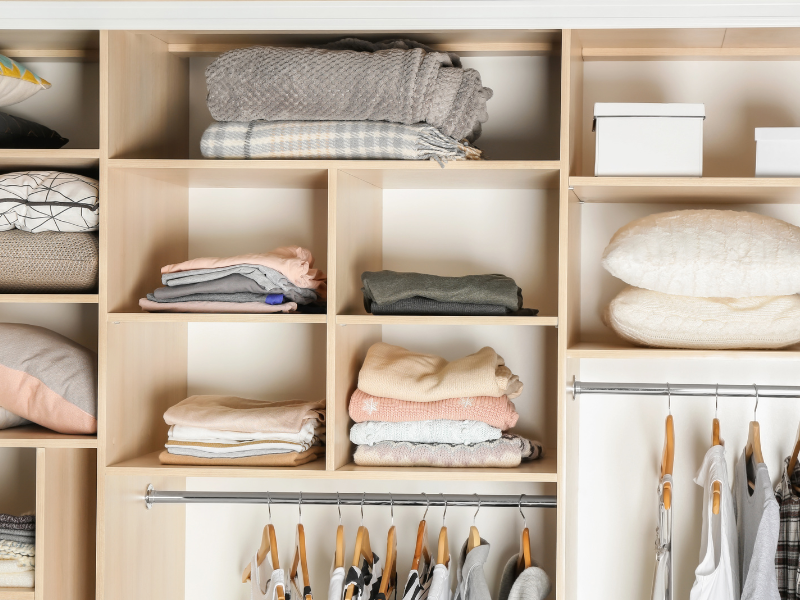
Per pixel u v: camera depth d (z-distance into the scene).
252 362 1.98
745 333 1.52
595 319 1.89
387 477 1.53
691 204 1.83
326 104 1.53
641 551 1.88
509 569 1.69
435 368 1.71
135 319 1.56
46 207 1.55
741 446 1.85
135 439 1.69
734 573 1.56
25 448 1.96
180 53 1.83
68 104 1.96
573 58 1.58
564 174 1.51
